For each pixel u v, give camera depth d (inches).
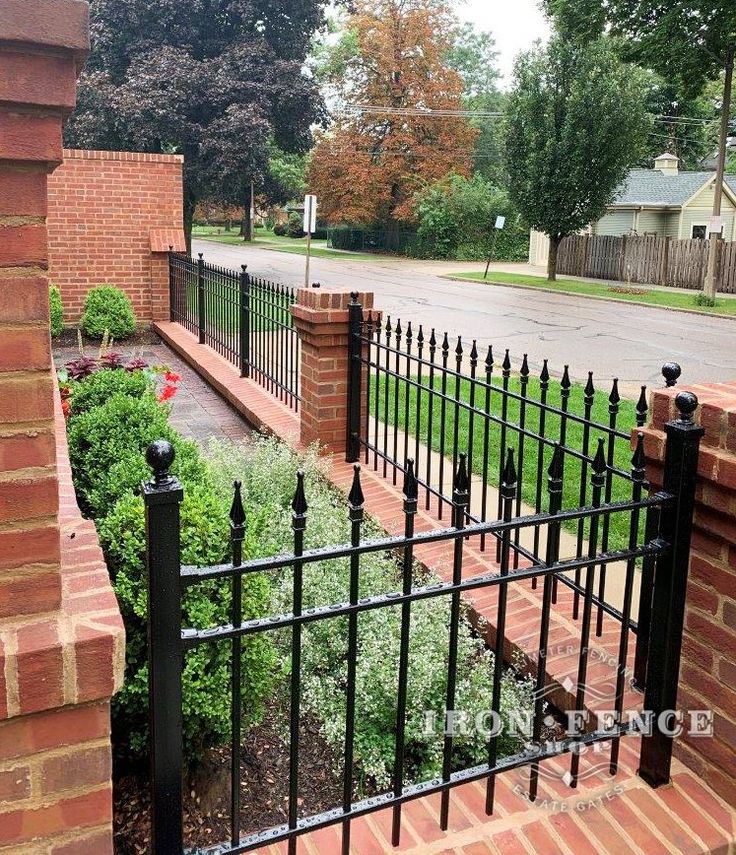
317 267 1251.2
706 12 637.9
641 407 125.0
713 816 87.7
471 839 83.4
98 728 62.9
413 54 1555.1
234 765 70.9
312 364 207.6
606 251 1102.4
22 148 55.1
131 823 93.8
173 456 61.7
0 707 58.1
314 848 82.8
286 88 901.2
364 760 100.9
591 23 691.4
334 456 209.0
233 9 901.2
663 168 1395.2
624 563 155.5
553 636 121.3
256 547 102.6
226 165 852.0
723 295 905.5
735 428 83.0
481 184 1556.3
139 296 486.6
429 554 149.3
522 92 968.9
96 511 130.5
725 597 88.1
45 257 57.6
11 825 62.0
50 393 59.1
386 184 1604.3
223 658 94.7
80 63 57.3
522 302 820.0
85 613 62.8
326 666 116.3
